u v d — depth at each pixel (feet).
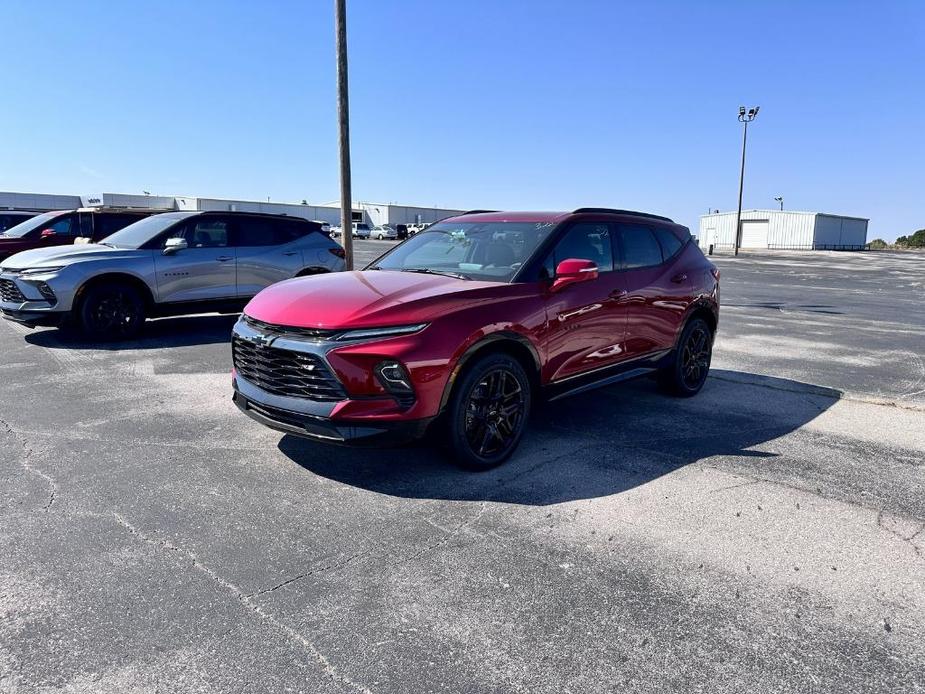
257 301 14.34
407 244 18.54
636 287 17.57
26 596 9.01
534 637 8.34
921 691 7.50
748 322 39.96
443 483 13.21
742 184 152.05
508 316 13.80
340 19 34.99
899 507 12.50
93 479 13.12
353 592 9.27
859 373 24.81
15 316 27.30
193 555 10.21
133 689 7.26
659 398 20.59
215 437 15.74
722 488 13.24
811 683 7.60
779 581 9.79
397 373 12.16
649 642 8.29
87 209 45.09
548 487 13.12
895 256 165.37
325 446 15.25
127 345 27.43
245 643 8.11
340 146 36.63
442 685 7.43
